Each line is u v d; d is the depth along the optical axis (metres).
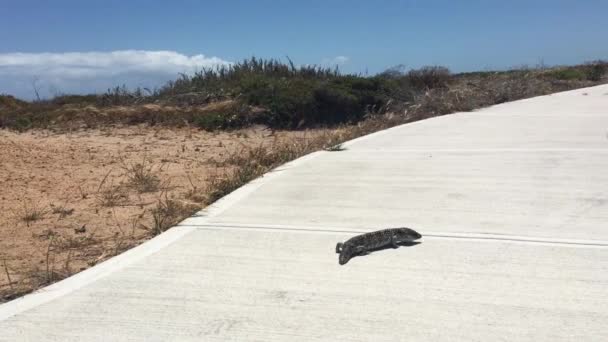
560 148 9.99
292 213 7.04
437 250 5.73
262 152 11.02
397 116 15.77
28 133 16.89
